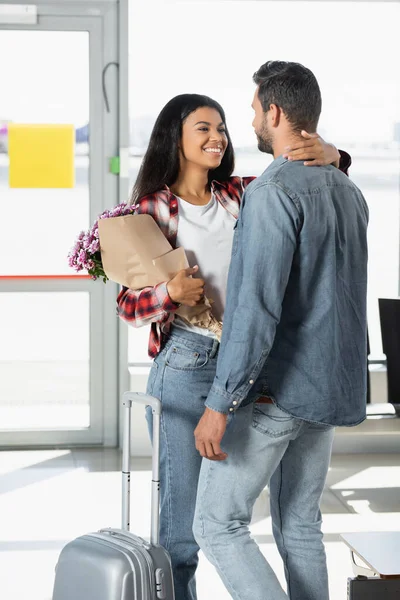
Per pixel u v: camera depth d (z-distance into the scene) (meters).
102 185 6.30
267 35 6.23
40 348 6.41
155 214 2.97
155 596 2.66
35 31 6.16
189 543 2.99
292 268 2.53
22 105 6.20
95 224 2.97
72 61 6.21
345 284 2.60
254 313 2.43
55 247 6.31
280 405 2.56
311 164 2.55
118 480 5.57
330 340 2.55
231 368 2.45
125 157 6.23
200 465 2.94
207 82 6.24
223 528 2.65
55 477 5.64
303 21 6.23
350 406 2.63
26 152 6.22
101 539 2.79
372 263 6.45
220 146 2.97
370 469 5.88
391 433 4.91
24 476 5.67
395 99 6.34
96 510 4.95
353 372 2.64
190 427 2.92
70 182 6.27
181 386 2.90
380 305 5.36
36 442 6.41
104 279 3.10
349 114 6.32
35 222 6.27
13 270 6.30
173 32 6.20
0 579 3.94
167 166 3.01
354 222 2.63
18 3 6.09
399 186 6.41
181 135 2.98
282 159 2.57
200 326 2.88
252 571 2.60
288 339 2.57
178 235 2.96
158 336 2.94
